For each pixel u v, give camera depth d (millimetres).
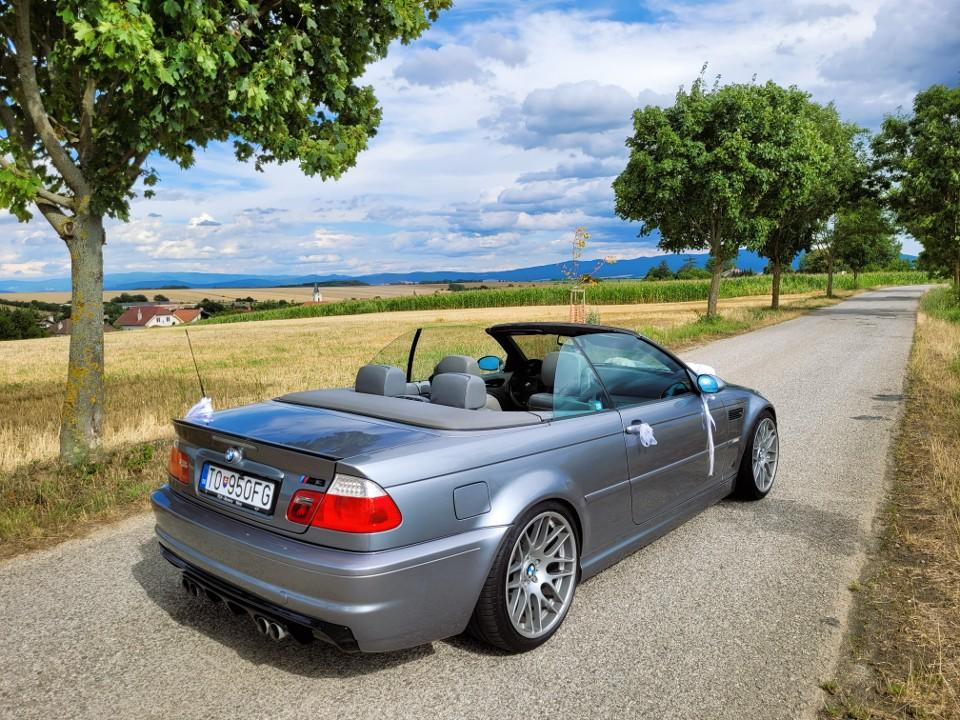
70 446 6105
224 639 3092
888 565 3812
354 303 81000
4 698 2613
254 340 34750
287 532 2602
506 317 47125
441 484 2629
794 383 11164
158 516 3195
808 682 2678
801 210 33812
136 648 3004
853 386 10742
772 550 4086
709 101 22000
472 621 2832
